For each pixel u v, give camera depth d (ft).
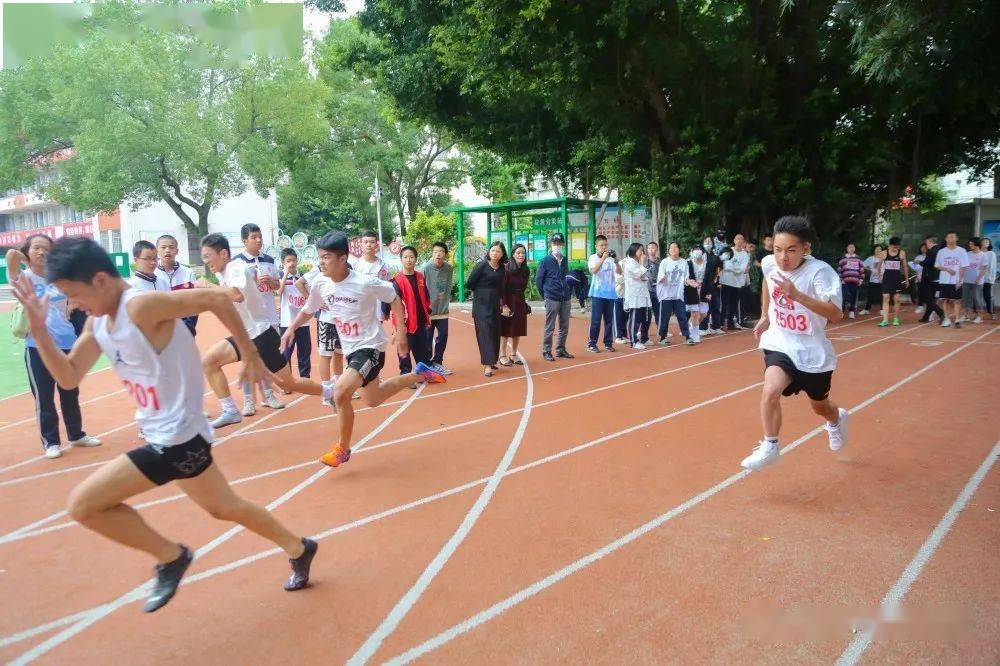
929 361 32.50
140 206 101.86
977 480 16.60
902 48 23.67
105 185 89.86
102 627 11.31
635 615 11.16
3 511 16.66
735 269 45.37
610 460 19.08
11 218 189.78
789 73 51.83
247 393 25.54
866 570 12.37
